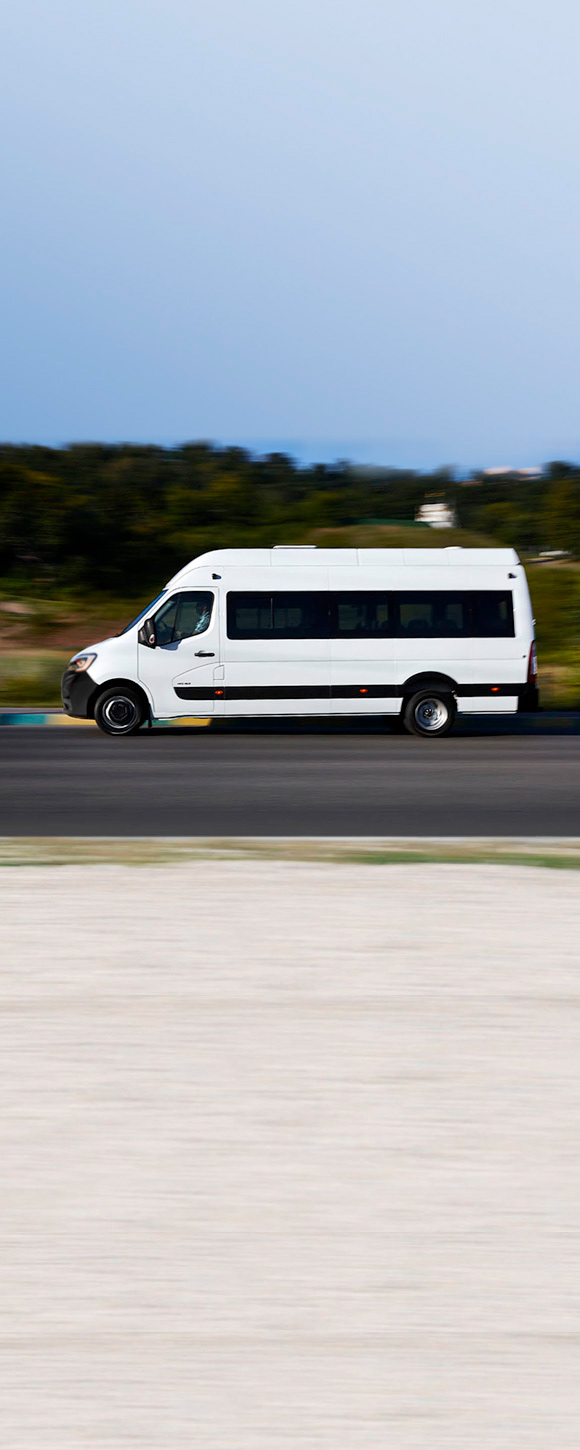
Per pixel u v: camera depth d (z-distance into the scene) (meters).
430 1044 5.66
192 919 8.24
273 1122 4.68
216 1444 2.78
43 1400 2.94
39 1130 4.59
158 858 10.50
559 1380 3.04
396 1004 6.31
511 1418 2.89
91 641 44.16
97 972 6.91
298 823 12.71
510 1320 3.30
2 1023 5.95
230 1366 3.08
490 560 23.03
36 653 34.91
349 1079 5.17
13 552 70.50
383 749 20.53
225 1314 3.31
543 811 13.62
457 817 13.16
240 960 7.20
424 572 22.92
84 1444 2.78
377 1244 3.71
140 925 8.08
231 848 11.03
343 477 87.94
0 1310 3.33
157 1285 3.46
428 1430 2.84
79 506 74.69
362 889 9.25
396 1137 4.54
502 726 25.91
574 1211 3.95
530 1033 5.84
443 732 22.88
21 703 31.28
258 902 8.78
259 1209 3.95
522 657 22.95
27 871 9.89
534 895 9.07
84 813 13.35
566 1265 3.60
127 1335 3.21
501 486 83.62
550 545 76.62
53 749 20.23
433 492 84.88
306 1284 3.47
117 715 22.66
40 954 7.32
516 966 7.09
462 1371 3.07
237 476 85.81
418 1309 3.35
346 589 22.72
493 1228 3.82
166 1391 2.98
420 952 7.41
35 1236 3.75
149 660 22.53
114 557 72.50
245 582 22.62
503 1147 4.45
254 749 20.39
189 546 75.94
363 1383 3.01
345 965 7.09
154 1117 4.72
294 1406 2.92
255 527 81.12
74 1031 5.82
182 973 6.90
